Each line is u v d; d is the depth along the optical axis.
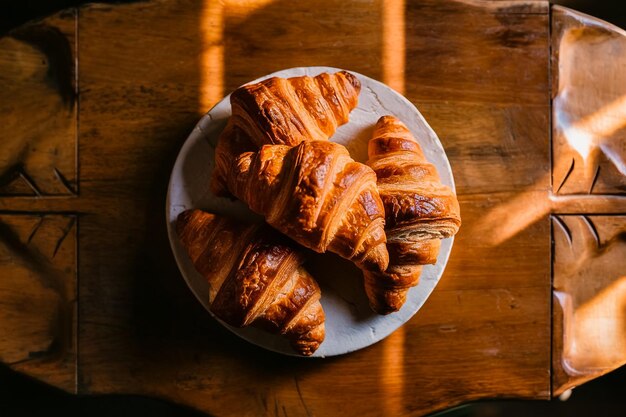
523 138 0.62
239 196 0.52
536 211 0.62
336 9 0.61
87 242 0.61
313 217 0.48
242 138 0.54
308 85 0.55
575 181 0.63
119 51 0.60
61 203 0.60
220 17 0.61
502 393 0.62
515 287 0.62
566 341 0.62
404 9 0.61
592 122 0.63
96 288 0.61
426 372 0.62
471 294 0.62
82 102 0.60
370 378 0.61
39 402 0.73
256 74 0.61
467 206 0.62
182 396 0.60
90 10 0.60
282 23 0.61
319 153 0.49
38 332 0.60
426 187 0.53
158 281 0.61
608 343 0.63
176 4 0.60
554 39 0.62
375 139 0.55
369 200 0.50
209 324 0.61
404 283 0.54
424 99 0.62
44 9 0.69
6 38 0.60
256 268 0.51
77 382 0.60
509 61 0.62
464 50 0.62
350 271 0.58
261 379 0.61
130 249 0.61
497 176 0.62
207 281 0.57
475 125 0.62
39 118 0.60
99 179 0.60
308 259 0.58
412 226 0.52
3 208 0.60
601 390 0.79
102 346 0.60
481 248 0.62
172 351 0.61
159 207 0.61
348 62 0.61
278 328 0.53
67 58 0.60
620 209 0.62
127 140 0.60
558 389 0.62
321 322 0.55
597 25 0.62
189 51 0.60
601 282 0.63
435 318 0.62
